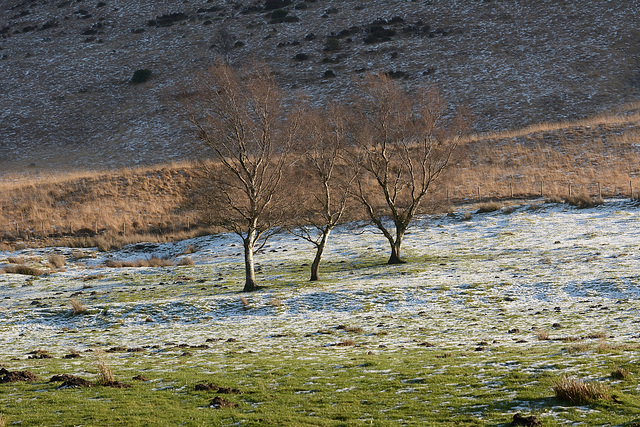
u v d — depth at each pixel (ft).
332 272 189.47
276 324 127.24
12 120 482.28
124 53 580.30
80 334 129.08
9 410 62.34
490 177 313.94
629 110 387.75
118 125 458.91
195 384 72.02
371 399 63.36
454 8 588.09
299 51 531.91
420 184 240.94
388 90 202.18
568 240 205.46
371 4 625.41
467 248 211.00
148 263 237.66
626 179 286.87
